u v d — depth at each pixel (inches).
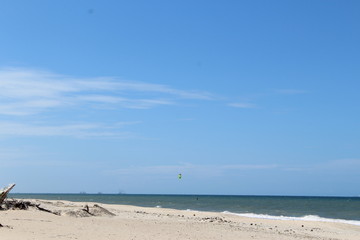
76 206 1508.4
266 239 965.2
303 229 1453.0
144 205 4220.0
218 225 1273.4
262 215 2487.7
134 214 1595.7
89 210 1349.7
